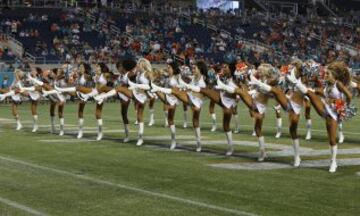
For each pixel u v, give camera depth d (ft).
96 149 41.45
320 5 196.95
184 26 147.13
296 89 33.24
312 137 49.83
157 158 37.09
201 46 140.15
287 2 191.21
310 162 35.55
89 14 136.56
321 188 27.45
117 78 51.21
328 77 31.22
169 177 30.30
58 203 24.59
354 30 176.24
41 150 40.81
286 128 57.93
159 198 25.36
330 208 23.50
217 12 163.94
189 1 173.99
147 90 42.27
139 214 22.66
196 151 40.55
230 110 37.93
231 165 34.24
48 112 80.89
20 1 134.92
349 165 34.30
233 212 22.85
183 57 125.49
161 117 71.46
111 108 88.84
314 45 158.30
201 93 38.86
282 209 23.34
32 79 52.24
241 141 46.60
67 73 51.85
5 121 66.23
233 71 38.06
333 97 31.40
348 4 208.44
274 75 34.73
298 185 28.14
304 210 23.17
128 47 126.62
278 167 33.53
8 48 115.96
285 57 141.18
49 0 139.44
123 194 26.23
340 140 46.29
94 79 48.24
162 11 153.79
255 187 27.66
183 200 24.94
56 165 34.19
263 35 153.58
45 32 125.39
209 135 51.21
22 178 30.17
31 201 25.00
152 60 121.90
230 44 143.95
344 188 27.45
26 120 67.62
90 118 69.72
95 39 128.16
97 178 30.07
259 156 36.65
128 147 42.68
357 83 38.68
